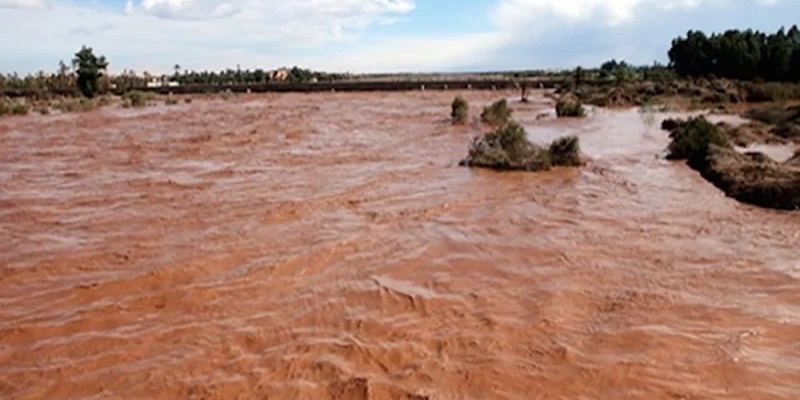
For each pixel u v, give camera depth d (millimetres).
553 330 5777
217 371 5168
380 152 17984
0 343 5809
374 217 10195
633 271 7344
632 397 4590
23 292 7094
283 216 10344
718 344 5379
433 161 16094
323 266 7801
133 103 41562
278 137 22141
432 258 8039
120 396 4824
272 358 5375
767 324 5785
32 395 4891
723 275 7129
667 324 5832
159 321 6238
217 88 62750
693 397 4559
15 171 15438
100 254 8453
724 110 29016
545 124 25172
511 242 8656
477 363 5188
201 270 7723
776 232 8836
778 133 18875
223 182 13648
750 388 4676
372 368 5168
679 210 10328
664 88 42031
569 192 11930
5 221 10367
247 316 6309
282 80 95250
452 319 6121
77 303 6750
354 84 65375
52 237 9367
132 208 11211
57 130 25469
